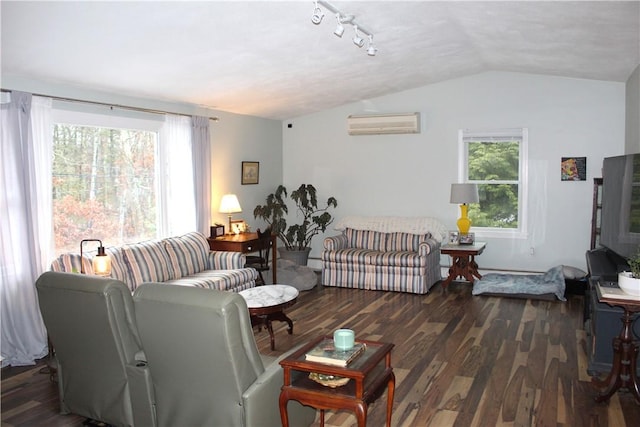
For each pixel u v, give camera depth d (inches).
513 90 261.6
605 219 173.9
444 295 244.8
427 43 196.7
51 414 126.6
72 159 184.7
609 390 129.3
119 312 108.7
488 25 171.2
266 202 298.7
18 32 129.3
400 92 283.6
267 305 166.1
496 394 135.0
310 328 195.5
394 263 251.9
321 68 211.5
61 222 181.5
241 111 267.3
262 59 185.3
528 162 260.8
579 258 254.7
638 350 130.6
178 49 159.0
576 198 253.4
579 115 250.2
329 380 99.6
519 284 238.8
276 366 104.7
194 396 99.1
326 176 305.6
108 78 176.4
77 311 110.4
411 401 131.4
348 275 263.4
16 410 128.8
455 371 150.9
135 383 109.7
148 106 213.6
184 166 229.1
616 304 122.6
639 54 180.7
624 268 159.0
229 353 91.3
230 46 164.9
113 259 179.6
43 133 167.6
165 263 196.9
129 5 123.6
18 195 159.8
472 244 255.8
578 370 150.4
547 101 255.6
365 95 278.8
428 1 148.3
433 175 280.8
